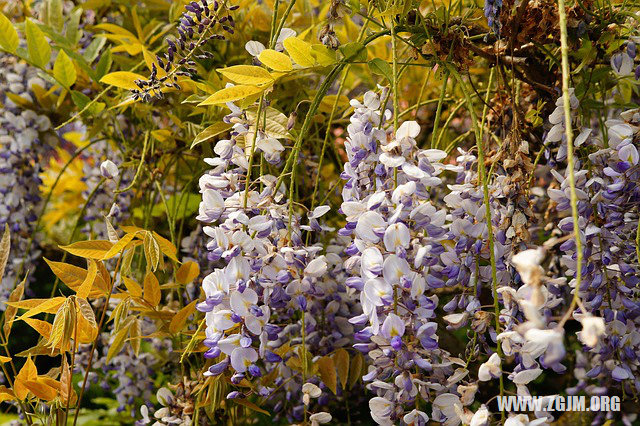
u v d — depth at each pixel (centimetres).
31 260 122
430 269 76
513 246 78
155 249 87
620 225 79
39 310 85
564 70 65
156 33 125
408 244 70
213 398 83
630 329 78
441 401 73
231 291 75
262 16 113
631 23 88
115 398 143
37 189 119
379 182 75
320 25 115
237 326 79
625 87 105
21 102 115
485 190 73
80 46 119
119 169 118
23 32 118
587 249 78
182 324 91
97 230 120
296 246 78
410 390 72
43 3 120
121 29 113
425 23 86
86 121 120
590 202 77
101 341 113
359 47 83
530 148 100
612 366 79
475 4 93
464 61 88
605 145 85
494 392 117
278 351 88
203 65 113
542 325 60
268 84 82
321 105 105
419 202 73
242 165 83
